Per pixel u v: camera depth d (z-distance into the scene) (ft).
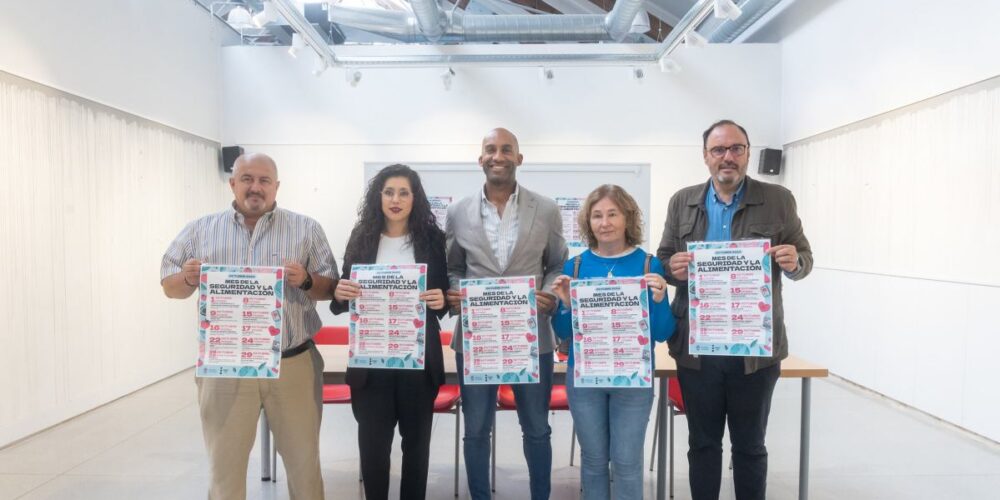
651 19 22.35
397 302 6.52
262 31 20.20
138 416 12.77
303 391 6.54
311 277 6.42
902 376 13.61
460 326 7.18
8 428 11.00
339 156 19.02
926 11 12.81
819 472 9.86
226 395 6.21
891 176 14.05
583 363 6.29
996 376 11.07
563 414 13.24
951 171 12.18
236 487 6.26
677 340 6.73
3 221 10.94
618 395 6.33
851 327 15.57
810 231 17.57
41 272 11.82
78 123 12.87
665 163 19.06
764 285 6.09
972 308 11.61
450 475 9.80
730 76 19.01
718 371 6.54
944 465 10.14
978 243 11.50
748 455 6.56
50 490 9.00
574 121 18.99
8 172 11.07
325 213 19.08
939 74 12.44
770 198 6.57
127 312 14.49
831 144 16.51
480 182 18.74
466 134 18.99
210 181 18.39
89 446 10.91
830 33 16.46
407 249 6.86
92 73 13.24
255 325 6.13
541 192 18.81
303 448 6.51
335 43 21.56
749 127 19.10
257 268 6.11
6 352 10.97
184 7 16.97
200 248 6.44
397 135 19.03
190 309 17.48
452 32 18.56
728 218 6.68
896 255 13.83
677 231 7.05
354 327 6.57
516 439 11.53
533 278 6.54
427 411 6.75
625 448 6.29
